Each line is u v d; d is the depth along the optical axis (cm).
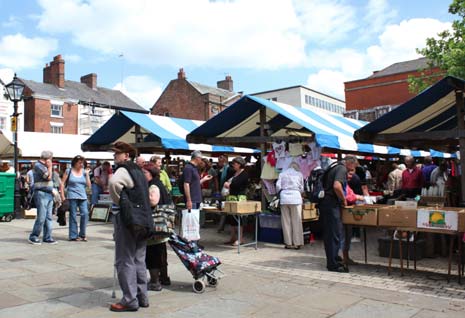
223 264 716
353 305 491
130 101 4431
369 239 991
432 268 686
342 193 652
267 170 983
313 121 1009
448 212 580
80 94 3975
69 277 621
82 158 947
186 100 4294
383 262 734
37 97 3556
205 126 1048
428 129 969
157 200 515
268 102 988
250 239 980
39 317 452
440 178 875
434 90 754
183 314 461
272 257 777
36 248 845
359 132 877
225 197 966
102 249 838
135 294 472
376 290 555
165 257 573
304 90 5238
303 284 585
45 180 893
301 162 923
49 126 3622
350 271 664
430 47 2116
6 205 1263
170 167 1625
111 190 457
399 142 1020
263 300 512
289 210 865
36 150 1628
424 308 480
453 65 1845
